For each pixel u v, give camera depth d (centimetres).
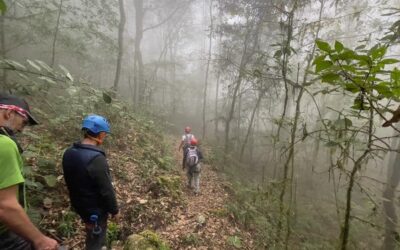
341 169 226
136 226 501
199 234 554
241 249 567
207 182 976
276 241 486
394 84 146
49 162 505
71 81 372
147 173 695
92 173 287
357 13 716
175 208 622
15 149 156
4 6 189
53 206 435
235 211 709
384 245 656
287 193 817
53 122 649
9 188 146
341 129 212
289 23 521
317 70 157
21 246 174
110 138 790
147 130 1190
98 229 300
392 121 149
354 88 163
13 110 180
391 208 709
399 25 287
